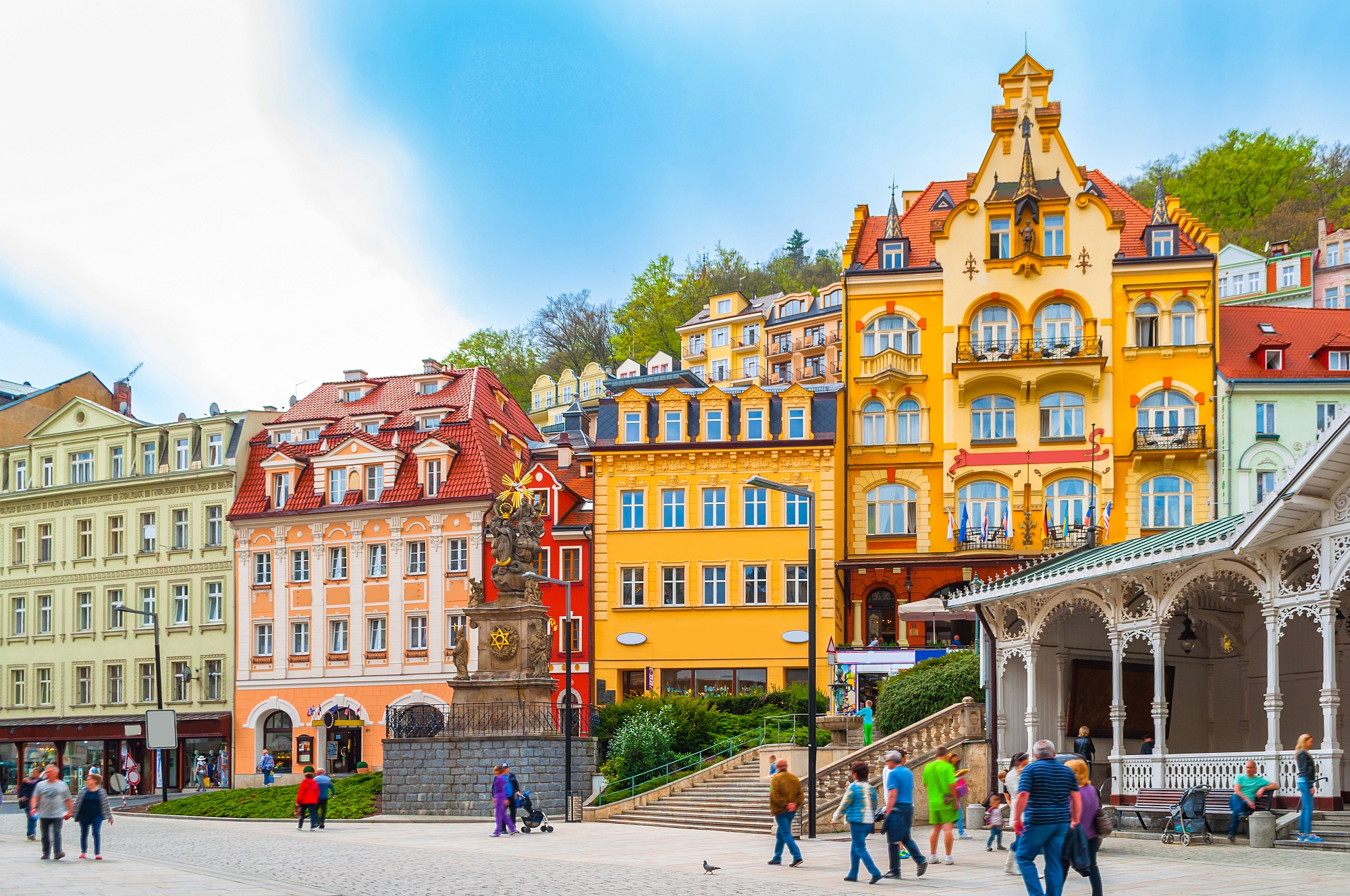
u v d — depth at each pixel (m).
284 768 70.94
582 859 28.61
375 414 74.56
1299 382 61.72
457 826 42.62
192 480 75.56
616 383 95.81
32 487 80.88
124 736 75.00
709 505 65.19
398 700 68.69
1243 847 26.48
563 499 67.44
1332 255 99.62
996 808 27.69
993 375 63.75
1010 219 64.94
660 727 49.28
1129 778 32.91
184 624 74.75
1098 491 62.69
